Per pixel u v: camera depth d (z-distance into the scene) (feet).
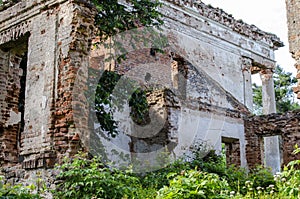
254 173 33.60
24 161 26.18
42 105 26.53
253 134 49.39
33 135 26.58
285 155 45.37
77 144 24.58
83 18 26.40
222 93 52.65
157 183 26.81
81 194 21.57
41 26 28.35
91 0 29.27
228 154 50.85
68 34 26.22
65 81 25.71
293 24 28.73
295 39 28.40
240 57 57.21
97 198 21.06
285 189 19.10
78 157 23.62
